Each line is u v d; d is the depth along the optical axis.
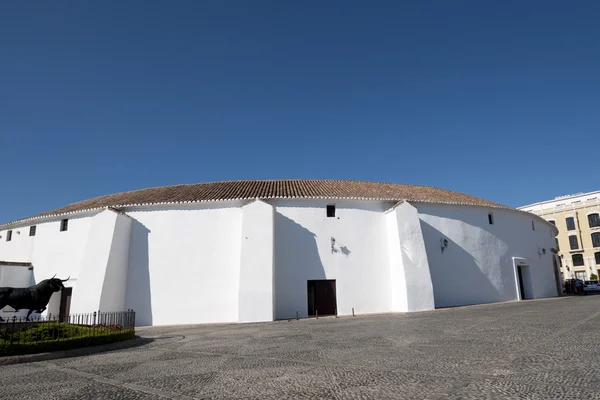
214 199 22.34
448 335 10.51
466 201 26.38
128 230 22.05
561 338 8.84
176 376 7.20
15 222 26.05
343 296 21.52
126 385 6.69
